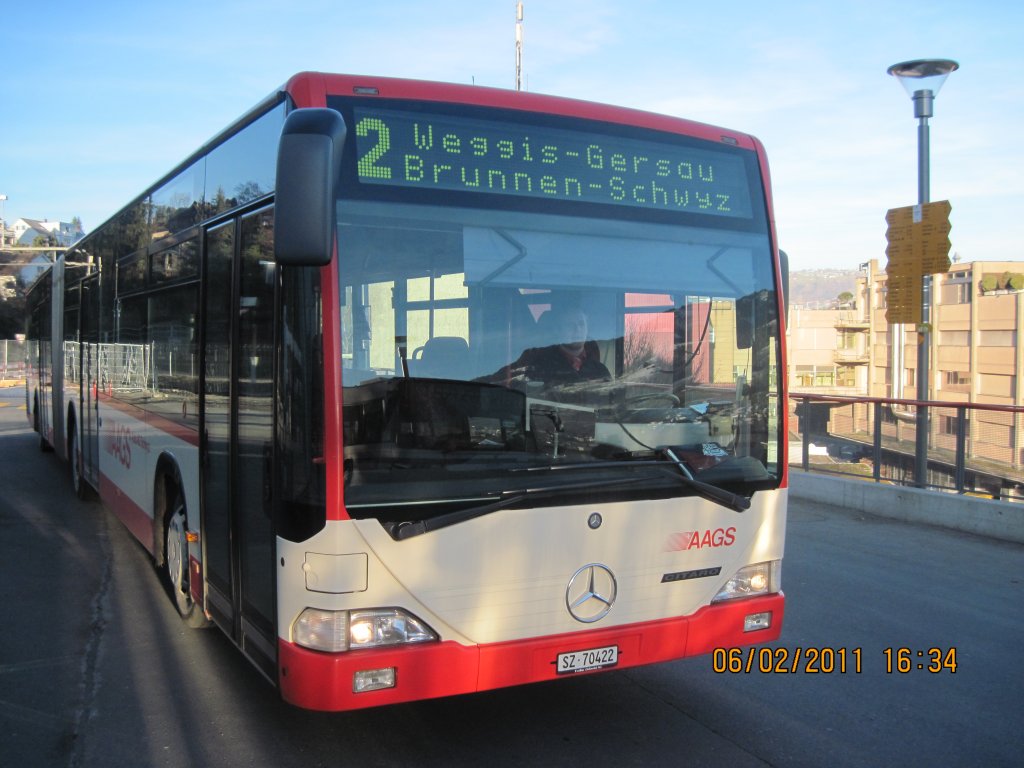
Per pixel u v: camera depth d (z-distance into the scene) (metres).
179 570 5.95
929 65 10.51
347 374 3.57
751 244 4.58
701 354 4.35
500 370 3.86
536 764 4.17
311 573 3.57
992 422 9.45
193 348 5.33
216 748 4.31
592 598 3.97
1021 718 4.81
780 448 4.50
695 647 4.23
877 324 55.62
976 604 6.92
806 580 7.60
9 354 54.84
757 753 4.34
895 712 4.88
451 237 3.87
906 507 10.15
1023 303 39.47
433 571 3.66
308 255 3.30
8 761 4.15
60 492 11.49
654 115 4.48
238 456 4.42
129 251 7.32
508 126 4.08
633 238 4.26
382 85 3.90
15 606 6.57
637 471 4.07
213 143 5.11
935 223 10.30
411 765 4.16
